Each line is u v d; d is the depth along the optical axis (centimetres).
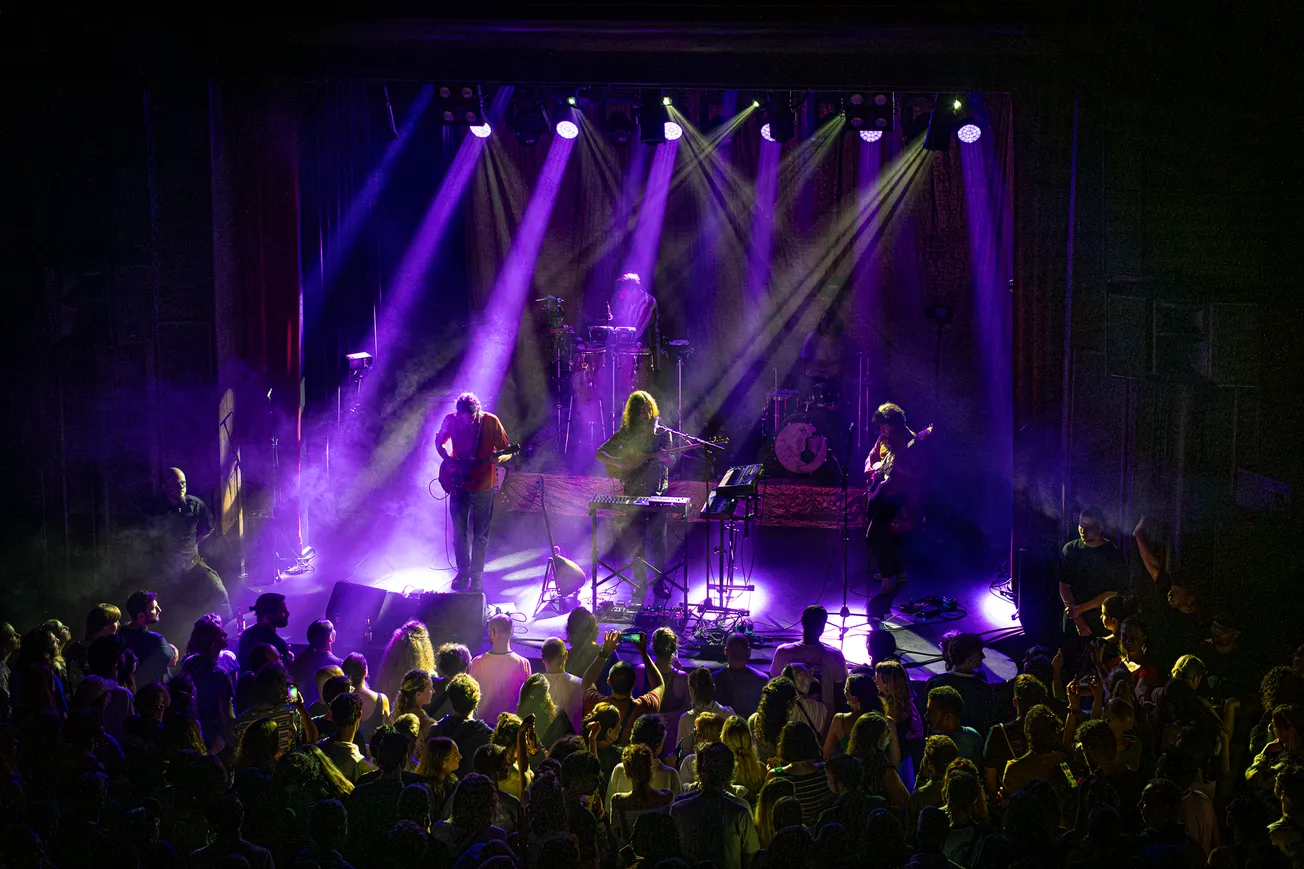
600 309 1506
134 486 1038
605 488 1288
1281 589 880
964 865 453
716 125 1450
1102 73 944
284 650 749
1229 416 902
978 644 652
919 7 962
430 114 1427
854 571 1177
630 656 938
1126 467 951
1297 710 520
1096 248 973
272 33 1005
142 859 444
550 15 990
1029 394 1048
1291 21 826
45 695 598
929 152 1407
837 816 464
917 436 1068
